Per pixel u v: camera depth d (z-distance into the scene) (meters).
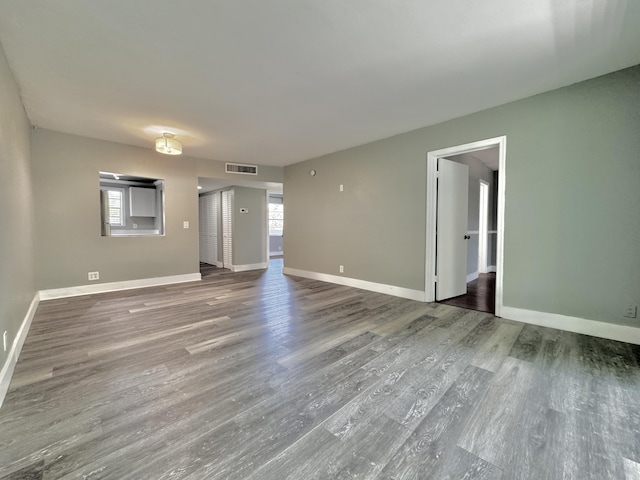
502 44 2.03
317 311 3.39
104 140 4.25
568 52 2.12
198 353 2.27
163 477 1.15
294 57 2.16
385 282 4.27
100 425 1.45
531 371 1.98
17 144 2.58
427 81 2.53
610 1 1.63
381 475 1.17
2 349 1.71
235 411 1.57
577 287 2.66
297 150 4.81
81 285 4.14
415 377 1.91
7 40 1.92
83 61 2.19
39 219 3.77
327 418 1.51
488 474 1.17
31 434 1.38
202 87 2.62
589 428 1.43
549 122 2.74
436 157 3.68
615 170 2.44
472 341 2.49
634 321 2.40
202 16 1.72
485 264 6.23
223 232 7.12
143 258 4.72
